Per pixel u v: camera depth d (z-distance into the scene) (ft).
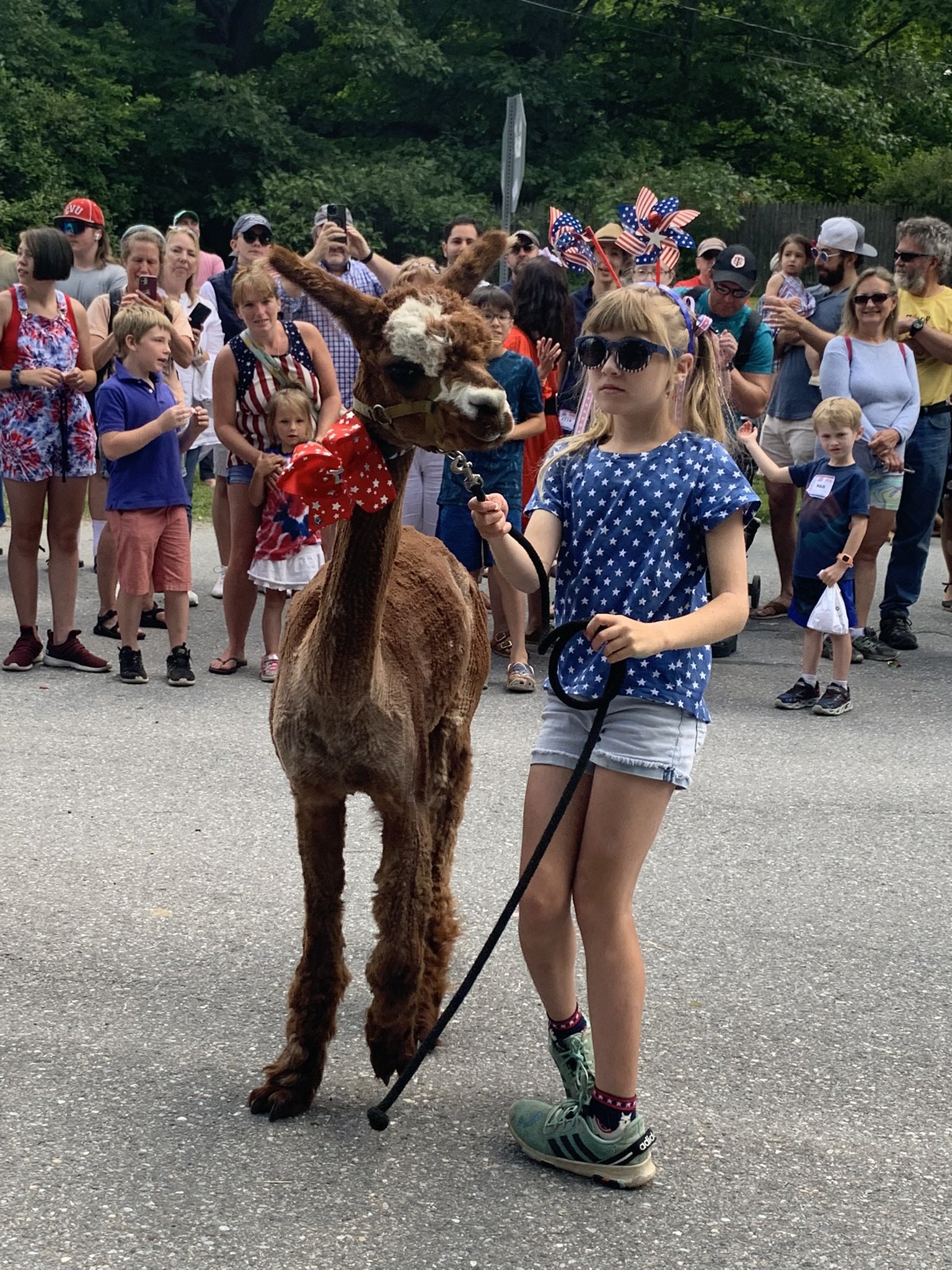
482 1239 9.15
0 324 22.43
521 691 23.16
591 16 90.12
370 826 16.99
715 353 10.80
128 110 77.00
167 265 29.04
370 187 75.56
